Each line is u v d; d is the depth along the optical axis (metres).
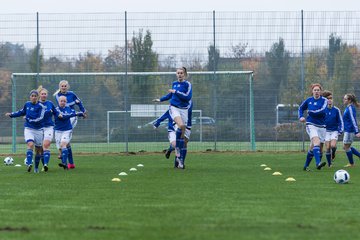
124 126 72.81
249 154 67.19
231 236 19.33
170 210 24.72
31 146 44.88
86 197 29.16
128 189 32.59
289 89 71.88
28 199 28.53
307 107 46.00
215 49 72.12
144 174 42.28
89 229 20.61
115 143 72.62
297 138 71.88
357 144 72.94
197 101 72.56
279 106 72.12
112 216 23.27
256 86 72.12
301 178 38.88
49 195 30.09
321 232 20.00
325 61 71.50
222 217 22.92
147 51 72.25
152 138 72.44
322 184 35.03
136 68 72.50
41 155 46.44
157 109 72.56
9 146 73.56
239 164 52.50
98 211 24.58
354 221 22.03
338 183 35.44
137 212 24.23
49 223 21.80
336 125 50.25
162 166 50.59
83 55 72.94
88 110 72.81
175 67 72.44
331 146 49.94
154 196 29.42
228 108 72.38
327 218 22.67
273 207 25.55
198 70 72.38
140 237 19.22
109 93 72.69
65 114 48.44
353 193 30.45
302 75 71.62
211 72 72.12
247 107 72.19
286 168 47.88
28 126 45.28
